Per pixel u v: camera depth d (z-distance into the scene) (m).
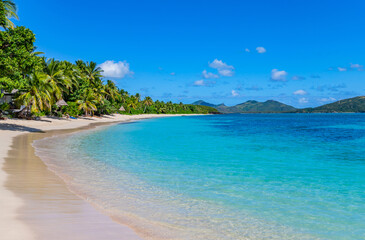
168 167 14.83
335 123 91.50
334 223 7.25
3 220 5.89
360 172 14.45
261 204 8.71
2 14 28.27
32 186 9.21
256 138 34.94
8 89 27.62
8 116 45.94
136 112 144.25
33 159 14.97
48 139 26.48
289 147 25.67
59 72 54.47
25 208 6.85
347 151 23.19
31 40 29.09
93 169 13.45
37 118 50.72
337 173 14.16
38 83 45.72
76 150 20.27
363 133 45.50
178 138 33.78
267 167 15.55
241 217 7.50
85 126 50.34
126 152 20.31
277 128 60.00
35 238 5.09
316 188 10.96
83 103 73.69
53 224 5.91
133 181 11.30
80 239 5.23
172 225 6.66
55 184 9.79
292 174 13.73
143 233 5.93
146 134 38.91
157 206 8.12
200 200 8.95
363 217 7.72
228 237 6.14
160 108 192.88
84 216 6.68
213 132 45.47
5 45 27.55
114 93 115.81
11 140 23.50
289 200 9.23
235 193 9.92
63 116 65.69
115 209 7.52
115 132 40.88
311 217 7.65
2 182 9.41
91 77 85.31
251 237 6.22
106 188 9.89
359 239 6.31
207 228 6.61
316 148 25.12
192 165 15.64
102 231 5.78
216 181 11.77
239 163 16.72
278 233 6.52
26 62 29.09
